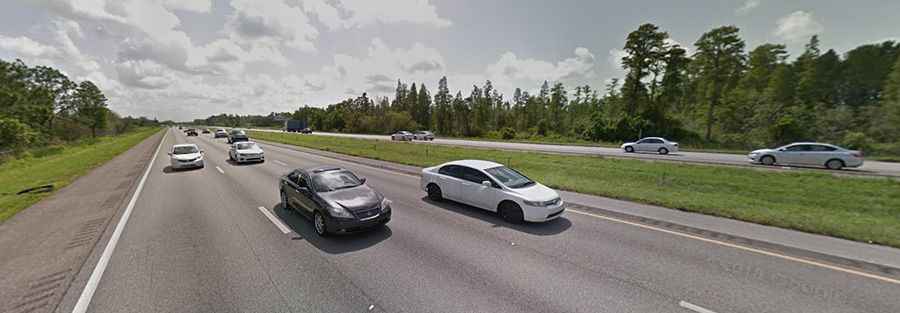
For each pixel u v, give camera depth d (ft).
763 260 16.49
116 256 17.16
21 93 140.36
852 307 12.31
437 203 29.04
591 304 12.76
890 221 21.40
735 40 135.85
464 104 264.31
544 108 263.49
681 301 12.92
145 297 13.16
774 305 12.54
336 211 19.94
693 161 61.21
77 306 12.46
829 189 33.73
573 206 27.25
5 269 15.52
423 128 284.20
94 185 37.96
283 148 98.17
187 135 205.57
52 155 94.38
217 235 20.63
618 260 16.75
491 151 82.79
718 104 142.31
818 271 15.20
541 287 14.06
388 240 19.84
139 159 67.51
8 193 34.06
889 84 108.78
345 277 14.99
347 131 274.36
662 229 21.44
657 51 140.77
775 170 47.75
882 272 14.93
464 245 18.99
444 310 12.36
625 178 40.83
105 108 213.66
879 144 89.15
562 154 76.74
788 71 148.97
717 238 19.61
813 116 110.93
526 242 19.42
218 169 51.65
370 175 44.96
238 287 14.05
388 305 12.71
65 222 23.13
